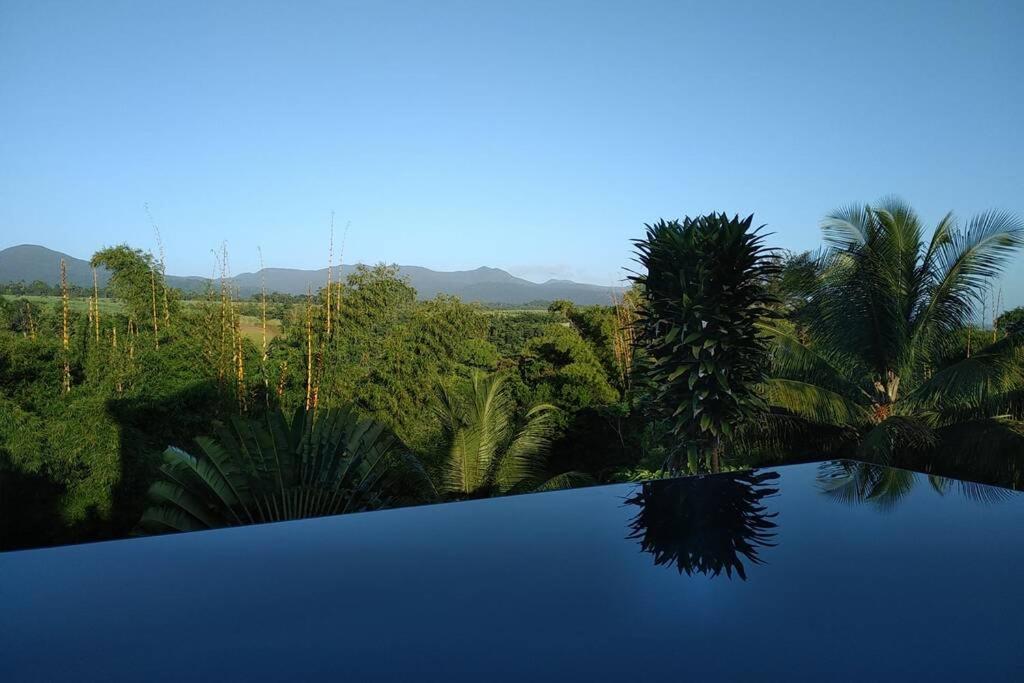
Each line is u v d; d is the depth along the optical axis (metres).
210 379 13.88
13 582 0.84
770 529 1.11
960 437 9.22
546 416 9.52
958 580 0.87
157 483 5.66
